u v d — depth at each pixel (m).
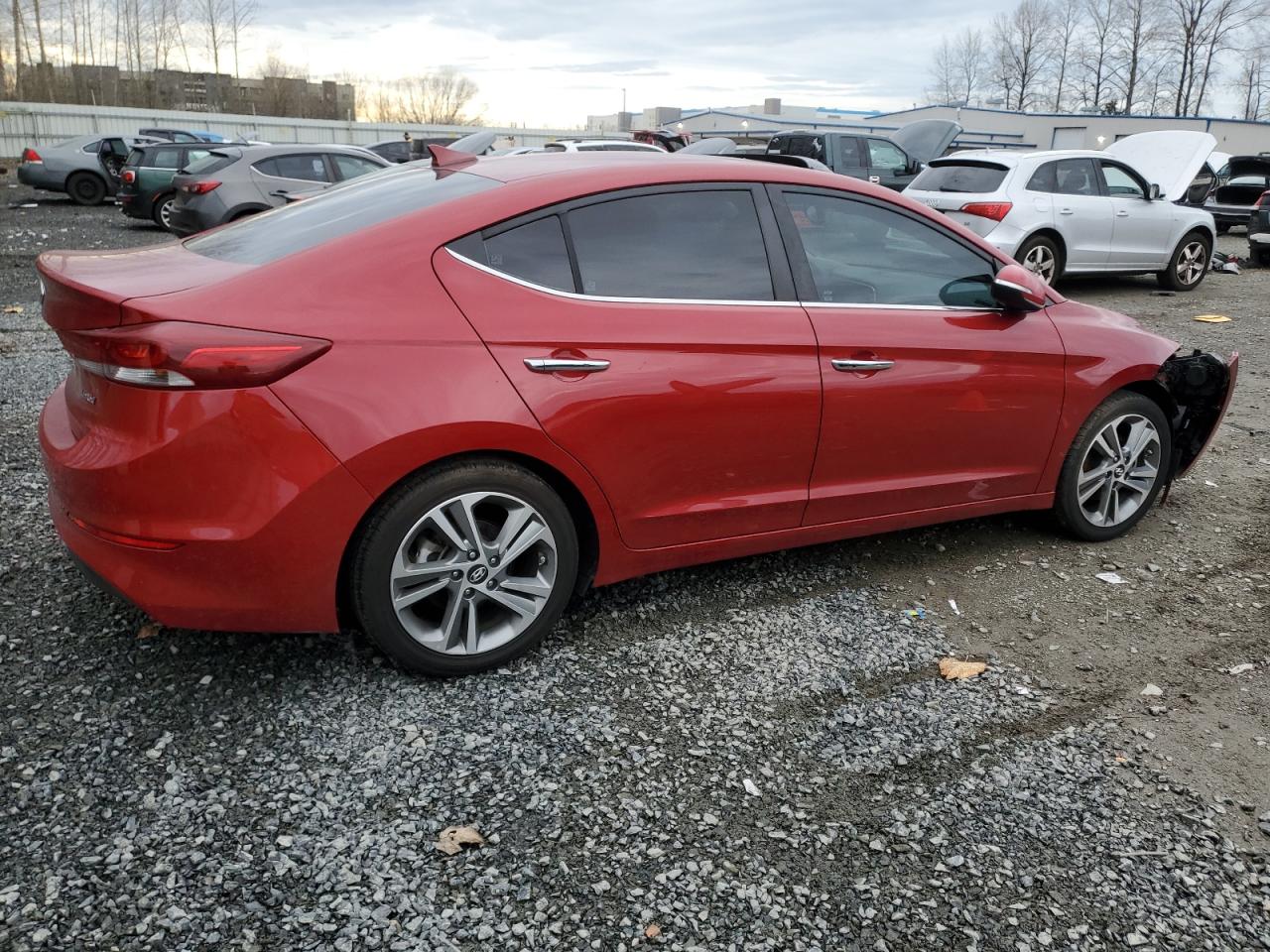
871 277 3.62
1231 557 4.27
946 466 3.84
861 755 2.79
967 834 2.50
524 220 2.99
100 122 33.38
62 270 2.79
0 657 3.03
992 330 3.82
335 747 2.69
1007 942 2.17
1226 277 13.91
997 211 10.52
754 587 3.80
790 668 3.23
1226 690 3.21
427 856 2.32
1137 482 4.38
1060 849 2.46
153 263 2.98
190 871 2.23
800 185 3.52
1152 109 60.22
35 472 4.63
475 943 2.09
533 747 2.74
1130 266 11.68
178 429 2.52
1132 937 2.20
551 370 2.91
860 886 2.31
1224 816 2.61
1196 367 4.36
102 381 2.62
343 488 2.65
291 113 49.53
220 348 2.51
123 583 2.64
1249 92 57.41
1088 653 3.43
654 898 2.24
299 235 3.02
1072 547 4.32
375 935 2.09
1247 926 2.25
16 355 7.06
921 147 18.02
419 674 3.04
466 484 2.84
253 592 2.68
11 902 2.11
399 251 2.81
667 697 3.02
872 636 3.47
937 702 3.08
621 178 3.19
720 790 2.61
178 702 2.85
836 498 3.59
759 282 3.35
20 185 25.55
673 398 3.11
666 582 3.80
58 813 2.38
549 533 3.03
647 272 3.16
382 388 2.67
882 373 3.54
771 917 2.21
